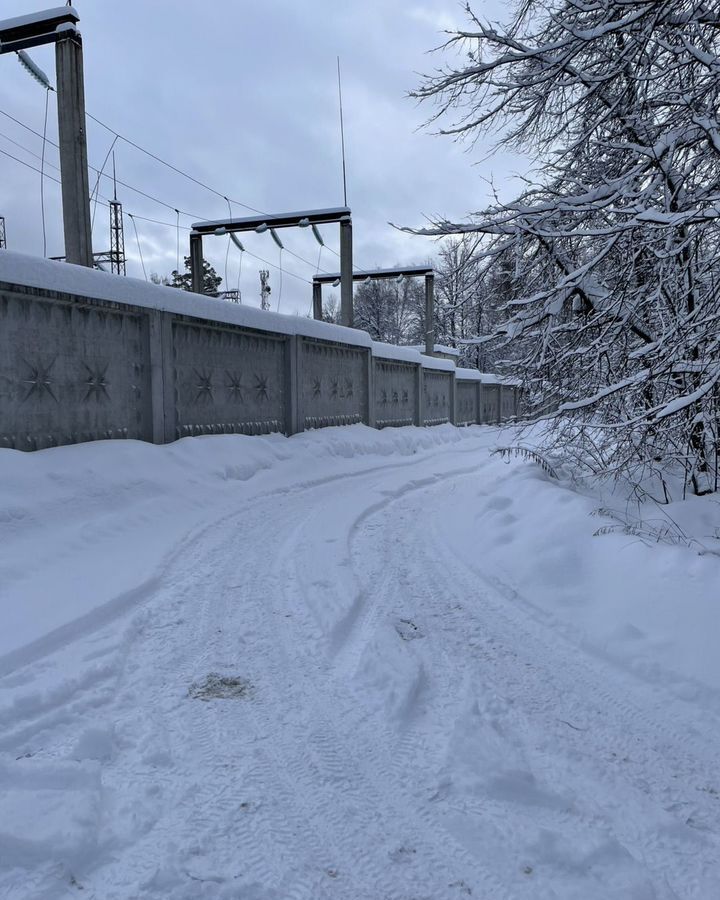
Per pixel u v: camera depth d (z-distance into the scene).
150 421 9.31
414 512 8.88
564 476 8.52
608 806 2.52
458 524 7.59
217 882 2.04
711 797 2.61
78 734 2.96
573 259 6.86
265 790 2.57
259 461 10.89
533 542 5.93
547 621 4.63
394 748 2.91
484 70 6.03
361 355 17.06
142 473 8.16
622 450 6.64
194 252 19.80
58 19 9.47
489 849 2.23
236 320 11.32
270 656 3.96
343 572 5.69
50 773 2.55
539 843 2.24
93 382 8.38
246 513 8.33
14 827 2.18
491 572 5.70
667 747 2.99
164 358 9.59
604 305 6.59
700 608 4.16
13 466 6.73
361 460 14.34
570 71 6.05
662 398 6.36
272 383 12.83
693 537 5.74
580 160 7.13
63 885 1.99
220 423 11.19
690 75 5.70
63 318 7.91
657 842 2.31
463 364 32.50
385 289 47.59
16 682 3.44
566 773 2.75
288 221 19.11
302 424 13.78
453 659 3.97
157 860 2.13
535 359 7.07
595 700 3.46
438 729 3.09
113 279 8.59
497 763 2.74
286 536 7.09
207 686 3.55
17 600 4.62
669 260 5.86
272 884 2.04
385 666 3.74
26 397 7.39
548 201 6.18
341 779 2.66
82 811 2.30
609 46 6.20
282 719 3.18
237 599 5.00
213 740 2.96
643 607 4.40
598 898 1.99
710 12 5.39
